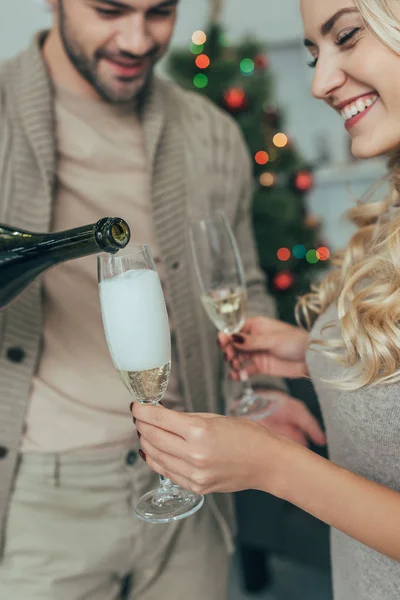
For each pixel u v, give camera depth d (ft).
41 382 4.58
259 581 7.89
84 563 4.49
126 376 3.11
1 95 4.68
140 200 5.03
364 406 3.24
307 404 7.39
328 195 15.31
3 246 2.94
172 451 2.91
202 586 4.94
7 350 4.46
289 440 3.08
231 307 4.28
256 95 9.54
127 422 4.68
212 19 9.91
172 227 5.03
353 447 3.43
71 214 4.86
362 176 14.55
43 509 4.45
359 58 3.29
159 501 3.33
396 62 3.22
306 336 4.49
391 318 3.21
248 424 3.01
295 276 9.77
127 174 5.00
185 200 5.16
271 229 9.60
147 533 4.69
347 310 3.49
